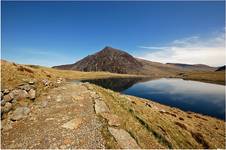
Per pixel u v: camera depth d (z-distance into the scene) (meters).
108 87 113.69
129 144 12.91
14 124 13.80
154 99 70.75
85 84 33.81
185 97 76.38
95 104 19.88
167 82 172.50
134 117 19.91
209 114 49.72
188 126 28.89
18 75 21.28
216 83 158.25
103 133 13.64
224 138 28.83
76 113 16.92
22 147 11.20
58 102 19.67
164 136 17.61
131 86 124.38
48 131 13.23
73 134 13.06
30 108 16.86
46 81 25.34
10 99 15.91
